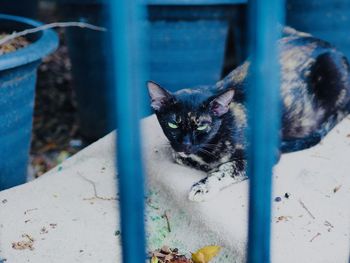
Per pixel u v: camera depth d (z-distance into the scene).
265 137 0.61
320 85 1.20
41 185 1.13
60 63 2.01
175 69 1.51
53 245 0.99
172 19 1.45
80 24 1.29
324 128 1.20
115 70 0.56
